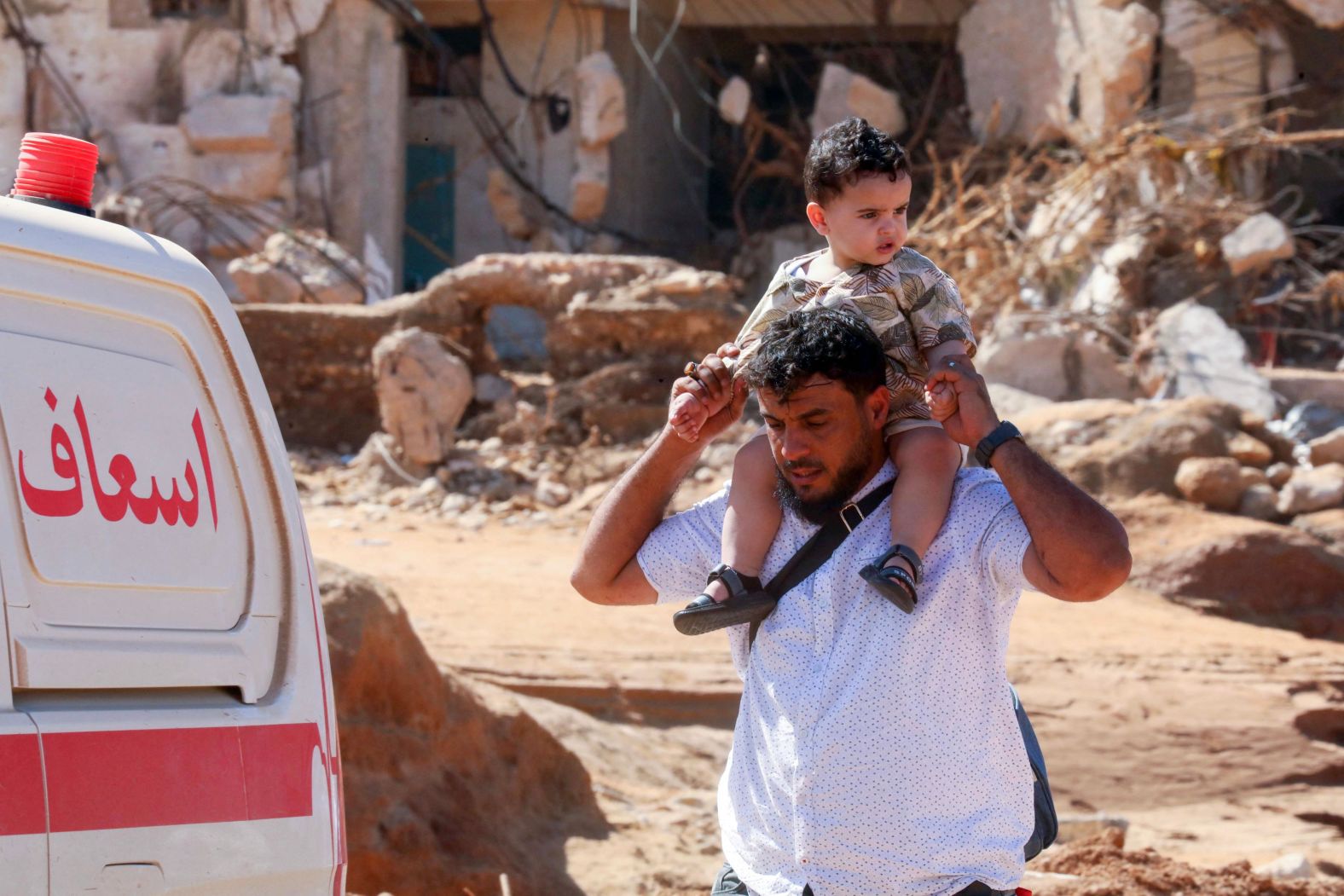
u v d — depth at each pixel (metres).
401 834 10.16
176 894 4.09
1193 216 37.34
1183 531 25.39
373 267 47.38
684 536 5.40
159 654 4.16
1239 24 44.22
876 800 4.66
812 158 5.41
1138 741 17.20
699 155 50.88
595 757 14.56
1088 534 4.57
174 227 45.78
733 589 4.88
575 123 48.78
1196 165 38.94
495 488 30.30
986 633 4.82
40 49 46.69
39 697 3.83
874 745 4.67
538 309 35.72
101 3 46.84
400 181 48.16
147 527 4.22
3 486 3.80
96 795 3.88
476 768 11.52
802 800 4.71
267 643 4.61
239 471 4.64
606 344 34.41
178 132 46.06
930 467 4.91
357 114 47.53
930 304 5.27
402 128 48.19
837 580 4.84
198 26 47.03
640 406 32.84
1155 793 16.56
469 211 50.12
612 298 34.56
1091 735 17.25
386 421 31.20
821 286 5.34
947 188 44.12
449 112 49.88
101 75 46.94
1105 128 40.53
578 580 5.49
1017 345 33.56
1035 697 18.08
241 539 4.59
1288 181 48.31
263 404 4.77
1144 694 18.38
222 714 4.34
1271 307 38.44
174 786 4.12
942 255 37.94
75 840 3.80
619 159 50.28
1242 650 20.66
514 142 49.31
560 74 49.03
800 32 53.72
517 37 49.25
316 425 35.19
